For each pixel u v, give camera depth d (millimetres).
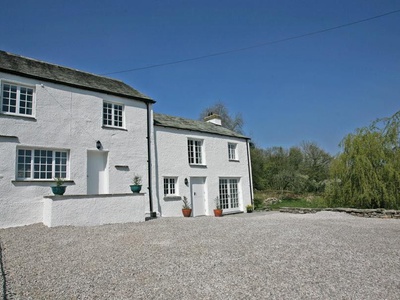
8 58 11383
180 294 4027
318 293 4039
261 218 12766
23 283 4480
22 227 9398
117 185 12734
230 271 4969
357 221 11719
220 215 16859
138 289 4215
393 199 14047
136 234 8211
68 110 11609
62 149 11227
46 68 12258
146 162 13992
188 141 17156
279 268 5129
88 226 9672
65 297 3957
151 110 14750
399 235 8359
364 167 14711
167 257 5832
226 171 19000
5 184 9602
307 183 30969
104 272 4973
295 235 8172
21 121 10281
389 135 14852
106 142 12625
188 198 16156
